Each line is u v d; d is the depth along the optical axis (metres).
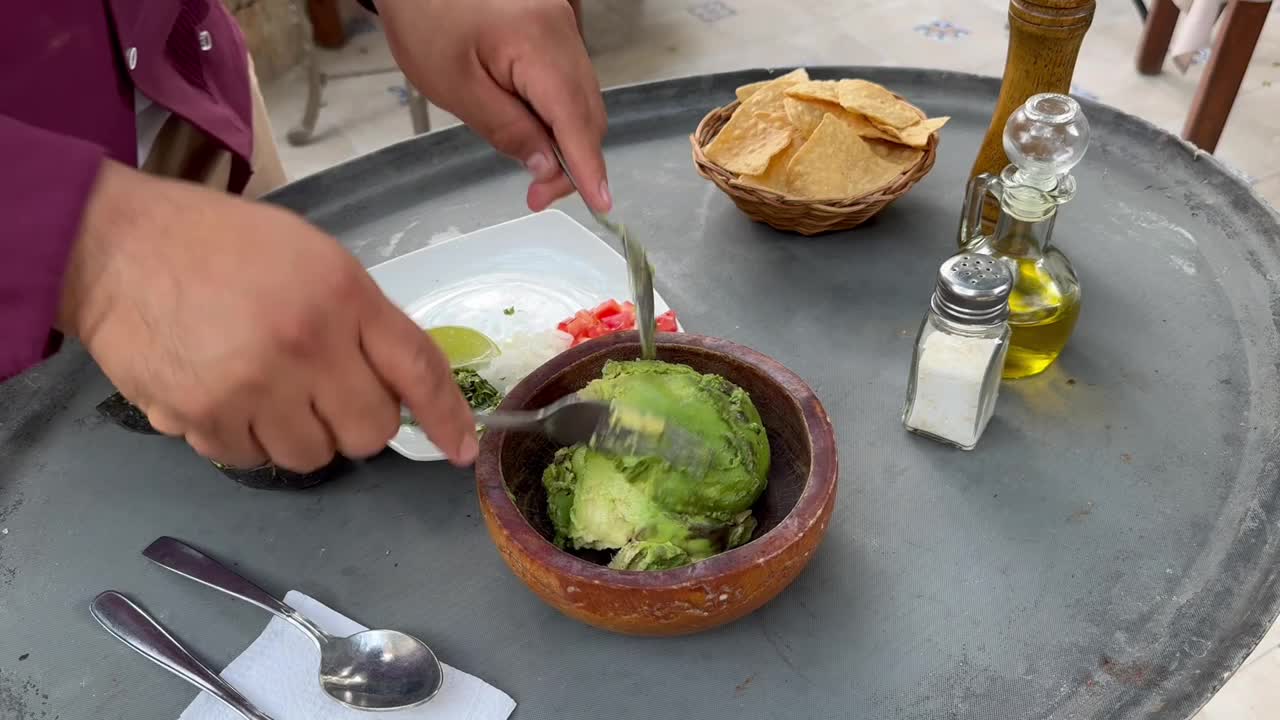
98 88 0.73
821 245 0.96
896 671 0.60
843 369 0.83
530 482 0.66
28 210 0.44
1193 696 0.57
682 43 2.59
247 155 0.88
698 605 0.54
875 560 0.67
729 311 0.89
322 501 0.74
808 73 1.16
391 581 0.68
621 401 0.62
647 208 1.03
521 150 0.81
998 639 0.62
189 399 0.45
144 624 0.65
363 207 1.03
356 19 2.70
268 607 0.65
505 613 0.65
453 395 0.53
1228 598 0.62
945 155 1.07
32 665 0.64
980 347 0.70
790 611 0.64
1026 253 0.77
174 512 0.74
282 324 0.44
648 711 0.59
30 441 0.80
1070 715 0.57
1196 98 1.71
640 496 0.61
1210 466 0.72
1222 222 0.93
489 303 0.90
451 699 0.60
